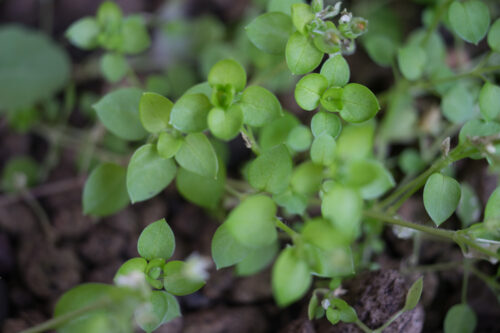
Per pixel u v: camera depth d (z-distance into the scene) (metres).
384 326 0.20
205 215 0.24
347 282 0.21
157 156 0.19
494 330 0.22
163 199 0.24
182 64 0.27
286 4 0.20
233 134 0.19
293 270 0.17
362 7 0.26
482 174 0.23
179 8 0.27
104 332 0.18
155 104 0.19
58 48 0.26
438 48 0.24
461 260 0.22
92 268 0.23
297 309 0.22
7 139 0.25
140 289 0.18
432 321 0.22
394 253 0.23
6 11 0.27
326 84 0.19
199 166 0.19
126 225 0.24
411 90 0.23
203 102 0.19
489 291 0.22
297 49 0.19
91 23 0.22
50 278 0.23
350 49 0.19
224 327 0.22
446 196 0.19
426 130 0.24
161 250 0.19
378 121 0.25
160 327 0.22
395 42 0.26
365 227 0.22
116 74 0.22
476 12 0.20
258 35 0.20
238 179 0.24
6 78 0.25
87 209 0.21
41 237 0.24
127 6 0.27
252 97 0.19
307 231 0.18
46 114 0.26
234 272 0.22
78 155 0.25
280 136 0.21
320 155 0.19
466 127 0.20
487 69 0.21
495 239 0.20
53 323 0.18
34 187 0.25
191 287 0.19
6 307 0.22
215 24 0.27
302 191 0.19
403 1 0.26
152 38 0.27
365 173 0.18
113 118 0.20
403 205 0.23
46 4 0.27
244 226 0.18
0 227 0.24
